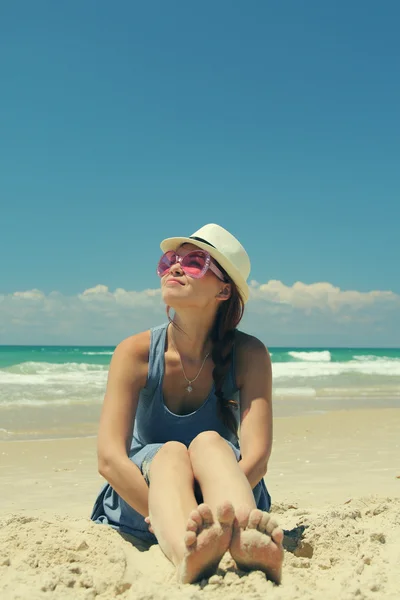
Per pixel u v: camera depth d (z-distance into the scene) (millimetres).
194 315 2949
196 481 2500
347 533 2885
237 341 3117
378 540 2947
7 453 6828
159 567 2398
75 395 13461
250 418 2926
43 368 19891
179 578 2111
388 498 4250
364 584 2234
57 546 2570
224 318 3016
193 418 3035
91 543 2652
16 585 2184
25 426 9156
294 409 11953
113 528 2965
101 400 12625
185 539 2008
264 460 2805
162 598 1912
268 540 2018
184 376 3023
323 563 2568
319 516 3324
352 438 8258
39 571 2346
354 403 13344
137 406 3055
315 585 2242
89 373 18891
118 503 3062
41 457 6645
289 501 4418
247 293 3035
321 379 20719
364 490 4898
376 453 7051
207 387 3057
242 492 2283
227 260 2936
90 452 7016
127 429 2885
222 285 2994
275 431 8805
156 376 2992
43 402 12172
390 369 24875
